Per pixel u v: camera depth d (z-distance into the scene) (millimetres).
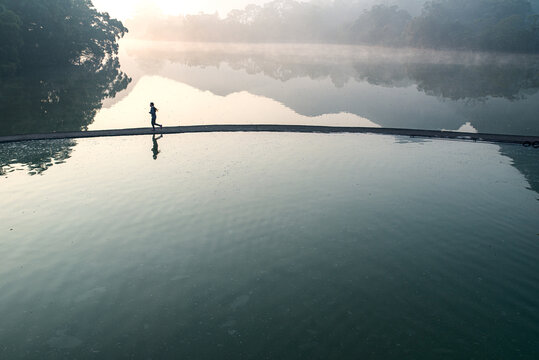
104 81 62875
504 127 34500
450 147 25719
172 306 10406
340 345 9008
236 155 23469
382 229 14484
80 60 99062
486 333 9352
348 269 12047
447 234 14086
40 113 37656
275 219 15211
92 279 11523
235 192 17734
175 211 15805
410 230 14398
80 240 13617
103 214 15523
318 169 21000
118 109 40250
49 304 10445
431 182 19156
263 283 11375
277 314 10086
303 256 12750
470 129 33750
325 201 16875
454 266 12133
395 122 36438
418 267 12109
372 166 21594
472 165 21812
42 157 22844
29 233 14031
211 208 16094
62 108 40312
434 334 9344
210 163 21891
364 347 8945
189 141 26844
